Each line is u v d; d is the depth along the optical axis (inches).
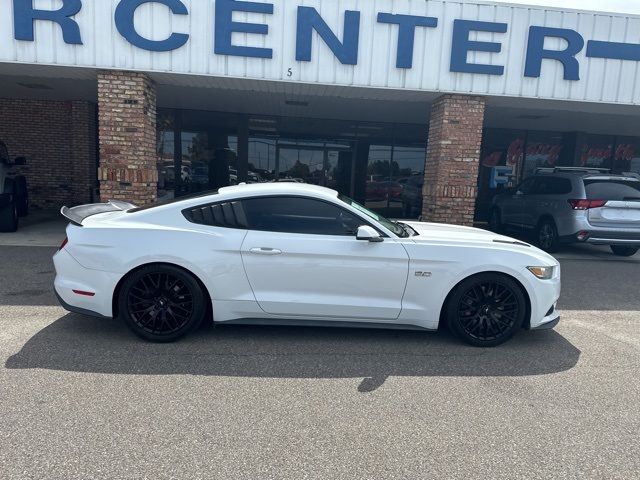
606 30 346.0
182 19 319.0
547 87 350.3
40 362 152.1
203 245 165.8
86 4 311.9
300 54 328.5
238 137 593.9
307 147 613.0
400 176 633.0
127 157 334.6
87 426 117.1
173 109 574.9
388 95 373.7
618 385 150.0
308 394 137.8
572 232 372.5
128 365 152.2
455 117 356.5
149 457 105.9
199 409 127.2
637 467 108.3
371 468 104.9
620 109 397.4
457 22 335.0
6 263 285.4
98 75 326.3
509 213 476.4
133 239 165.2
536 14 339.9
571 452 113.4
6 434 112.6
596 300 253.8
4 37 311.0
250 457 107.3
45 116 561.6
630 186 371.2
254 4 320.8
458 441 116.6
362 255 168.2
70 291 167.5
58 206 577.0
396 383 146.8
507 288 174.7
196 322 170.2
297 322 172.7
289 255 167.0
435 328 176.1
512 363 164.9
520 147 639.8
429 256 170.1
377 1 328.8
